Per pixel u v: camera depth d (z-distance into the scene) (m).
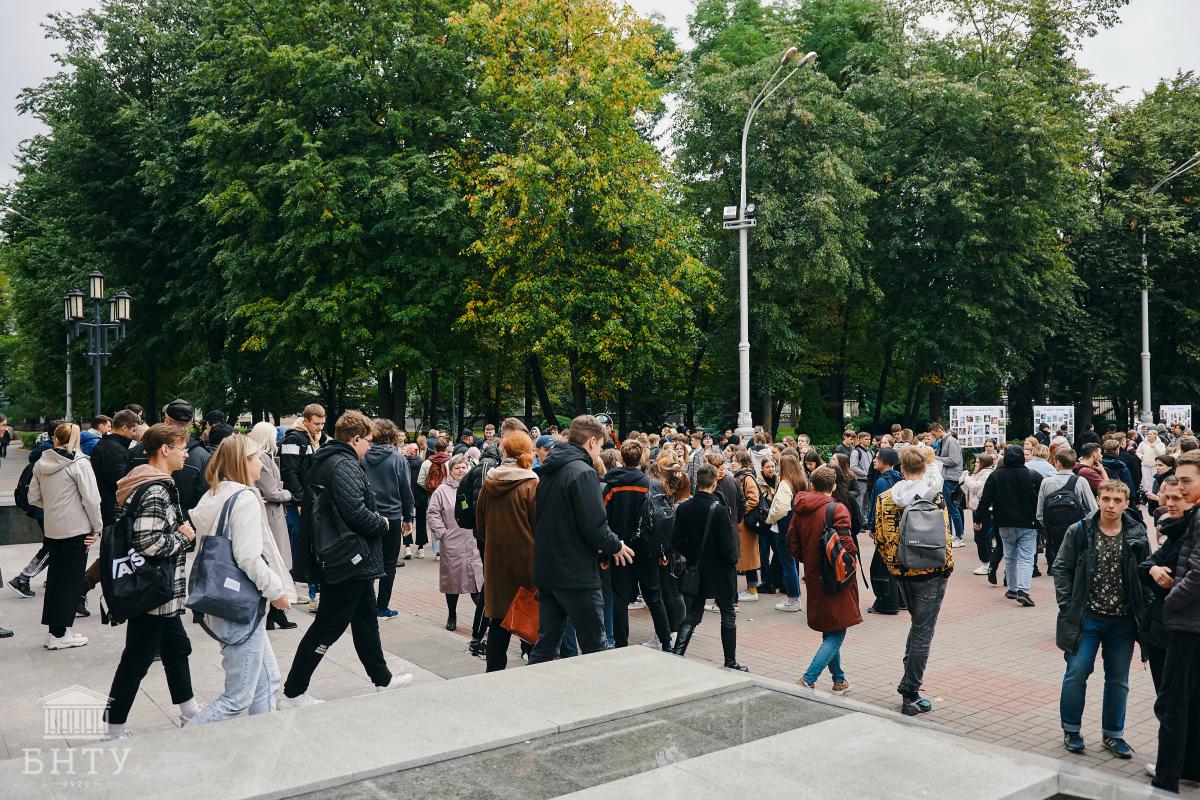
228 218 23.72
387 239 24.03
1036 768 3.50
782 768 3.44
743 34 29.72
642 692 4.33
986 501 10.45
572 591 5.41
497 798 3.16
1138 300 32.34
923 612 6.32
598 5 22.81
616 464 8.34
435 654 7.41
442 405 41.72
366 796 3.17
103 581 4.58
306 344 23.77
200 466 7.75
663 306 22.94
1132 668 7.77
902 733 3.85
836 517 6.66
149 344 29.78
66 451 7.12
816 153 24.98
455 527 8.34
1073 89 28.50
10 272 39.66
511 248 22.30
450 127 23.38
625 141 23.08
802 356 30.84
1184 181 32.81
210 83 25.47
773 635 8.84
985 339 27.20
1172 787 4.80
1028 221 26.70
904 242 27.08
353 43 23.30
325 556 5.09
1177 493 4.92
